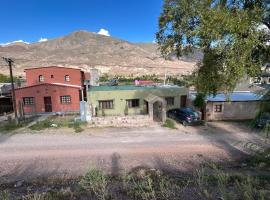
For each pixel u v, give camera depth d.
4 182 12.75
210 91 13.09
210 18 9.34
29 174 14.05
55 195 7.83
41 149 18.78
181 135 22.86
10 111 39.12
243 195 6.43
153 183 8.49
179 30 10.97
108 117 26.89
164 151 18.20
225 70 10.73
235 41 9.23
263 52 10.85
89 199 7.05
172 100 33.03
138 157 16.89
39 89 35.50
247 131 24.22
